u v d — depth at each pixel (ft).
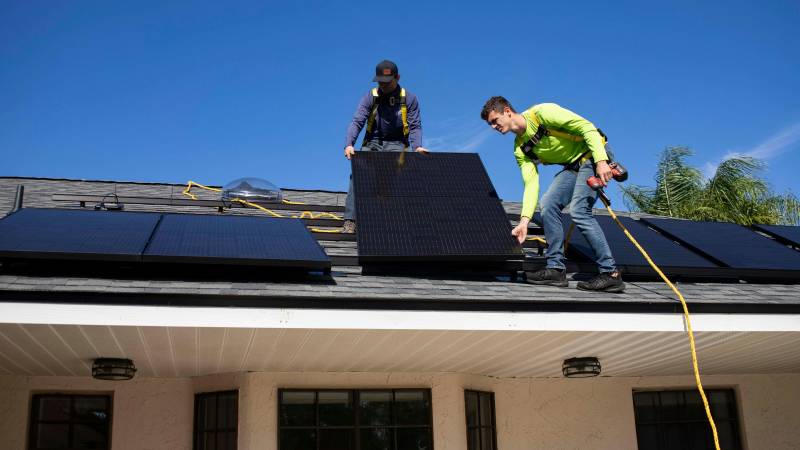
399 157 25.00
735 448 28.84
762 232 27.78
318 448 23.34
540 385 27.09
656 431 28.43
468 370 24.90
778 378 29.63
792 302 19.76
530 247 24.22
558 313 18.22
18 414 22.17
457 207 22.56
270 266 17.66
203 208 28.76
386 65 25.43
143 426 23.16
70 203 27.94
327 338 18.81
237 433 22.82
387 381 24.41
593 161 20.33
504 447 25.95
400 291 17.94
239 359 21.26
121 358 20.15
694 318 19.12
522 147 21.11
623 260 21.67
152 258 16.76
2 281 15.64
